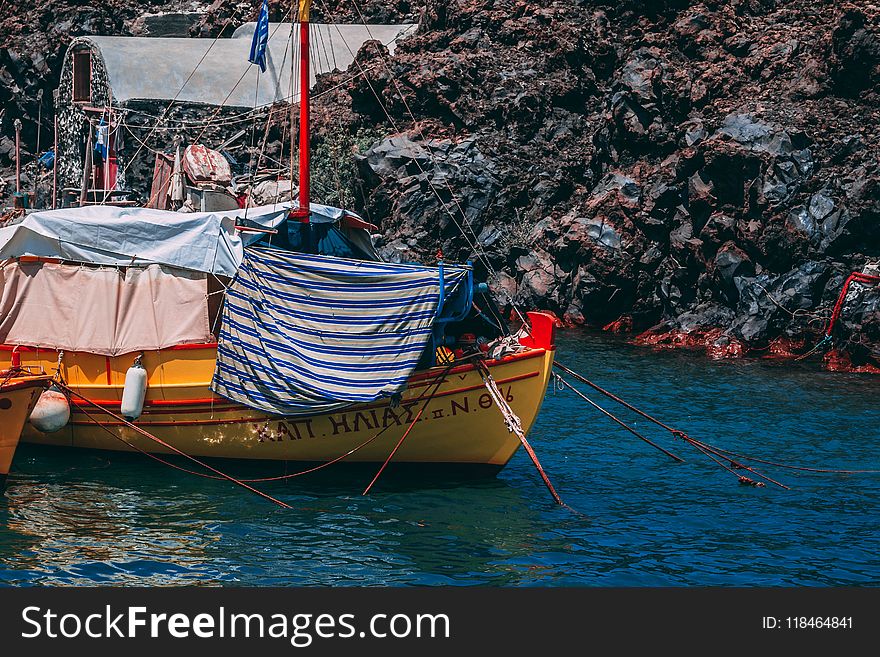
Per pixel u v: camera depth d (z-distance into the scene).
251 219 22.20
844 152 39.16
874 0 42.69
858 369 34.06
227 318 21.17
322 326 20.81
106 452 22.88
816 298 37.47
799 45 44.19
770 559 17.52
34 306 22.28
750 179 39.19
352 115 49.41
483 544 17.97
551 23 50.06
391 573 16.62
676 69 45.03
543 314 20.98
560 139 47.72
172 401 21.77
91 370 22.20
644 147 44.34
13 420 20.14
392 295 20.59
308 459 21.69
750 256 39.03
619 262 41.72
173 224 21.78
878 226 37.22
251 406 21.06
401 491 20.88
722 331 38.66
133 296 21.84
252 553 17.34
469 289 20.78
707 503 20.53
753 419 27.22
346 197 47.34
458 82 48.09
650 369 33.72
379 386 20.45
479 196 45.66
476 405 20.92
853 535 18.78
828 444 24.92
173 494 20.27
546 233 44.66
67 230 21.86
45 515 18.91
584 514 19.70
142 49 52.81
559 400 29.38
